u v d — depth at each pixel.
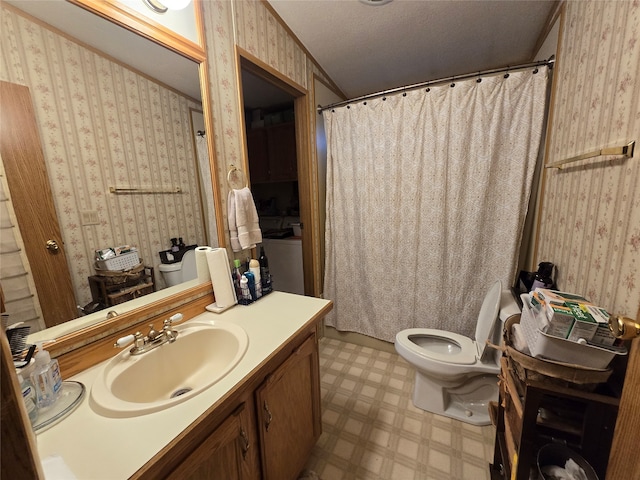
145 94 1.03
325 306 1.29
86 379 0.81
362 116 2.06
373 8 1.56
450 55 2.06
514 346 0.87
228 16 1.33
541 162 1.66
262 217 3.38
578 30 1.20
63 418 0.66
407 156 1.93
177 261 1.18
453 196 1.84
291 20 1.68
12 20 0.71
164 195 1.12
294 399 1.11
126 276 1.00
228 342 1.04
